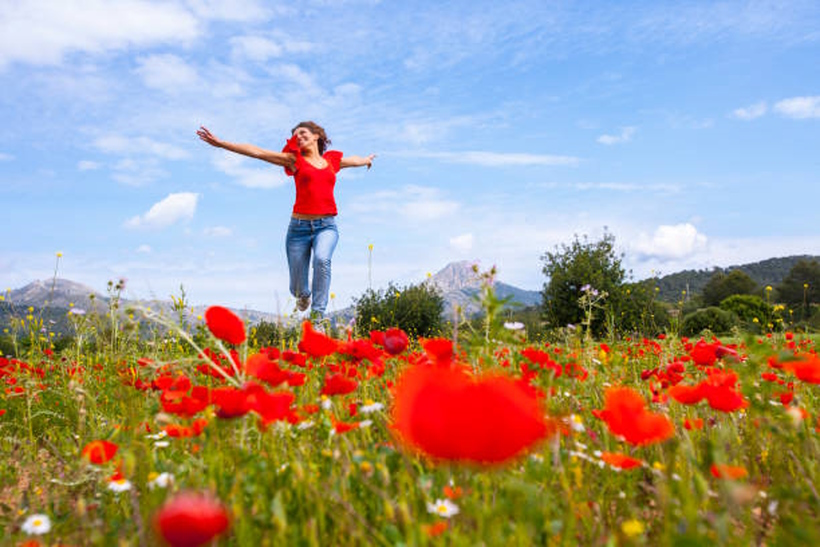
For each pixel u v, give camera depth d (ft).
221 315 5.89
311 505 4.66
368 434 6.48
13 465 8.87
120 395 9.42
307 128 24.80
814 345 16.16
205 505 2.92
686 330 42.91
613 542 4.00
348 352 8.00
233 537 4.42
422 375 3.04
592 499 5.22
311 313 19.44
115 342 14.96
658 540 4.54
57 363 16.34
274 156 23.76
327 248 24.40
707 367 9.18
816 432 7.33
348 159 26.55
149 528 4.79
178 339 14.26
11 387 12.80
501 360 8.63
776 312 26.76
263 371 6.00
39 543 5.09
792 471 6.15
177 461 6.48
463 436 2.73
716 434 7.02
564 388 7.29
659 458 6.16
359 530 4.32
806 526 4.25
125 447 6.63
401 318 48.49
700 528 3.86
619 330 25.44
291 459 5.36
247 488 4.65
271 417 5.00
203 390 6.22
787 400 7.45
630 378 12.59
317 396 8.26
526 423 2.75
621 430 4.10
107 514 5.84
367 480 4.96
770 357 6.25
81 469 6.57
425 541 3.74
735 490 4.07
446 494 4.57
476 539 3.82
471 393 2.80
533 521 3.92
